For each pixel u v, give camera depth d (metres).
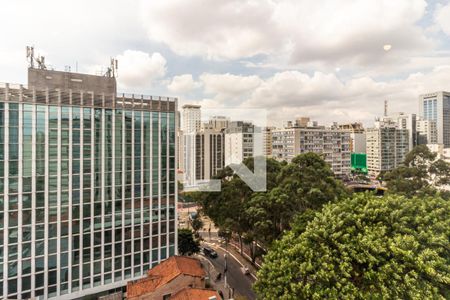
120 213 30.08
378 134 104.69
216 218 41.84
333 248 17.19
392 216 17.75
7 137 24.77
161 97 32.69
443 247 16.25
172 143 33.56
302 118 100.00
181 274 25.98
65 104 27.25
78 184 27.81
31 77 30.00
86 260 28.19
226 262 38.38
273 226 34.03
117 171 29.91
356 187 85.31
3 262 24.64
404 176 35.47
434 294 14.23
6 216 24.73
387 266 14.77
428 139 111.31
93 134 28.58
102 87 33.62
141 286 25.61
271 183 38.34
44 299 26.14
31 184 25.72
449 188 41.28
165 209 32.97
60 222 26.97
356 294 14.62
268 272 18.94
